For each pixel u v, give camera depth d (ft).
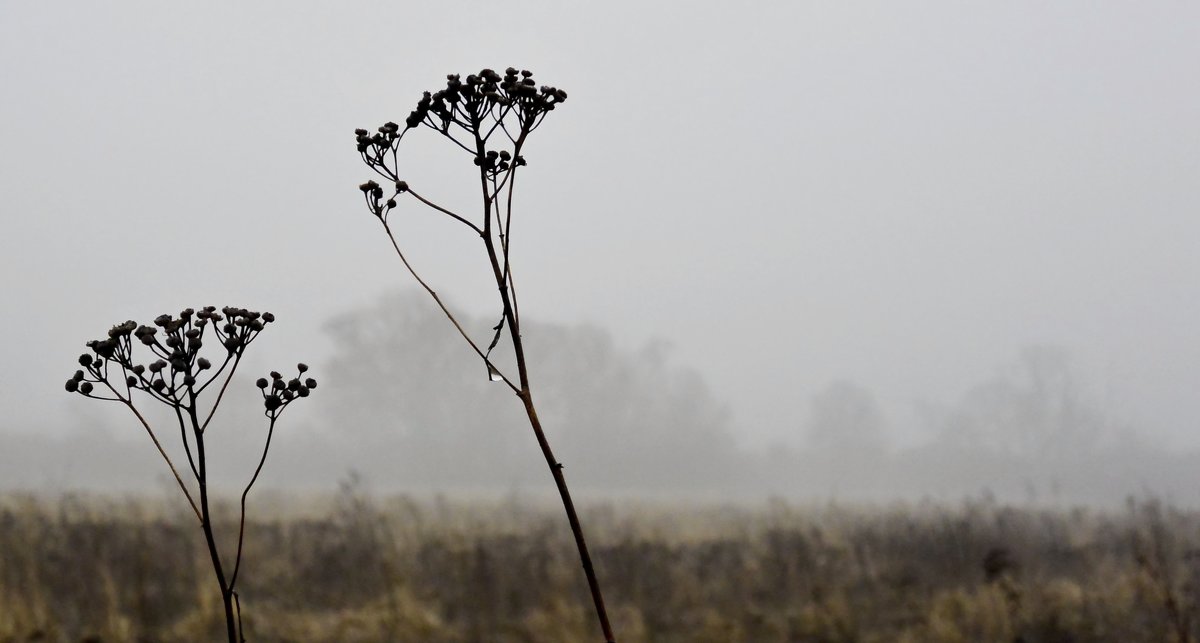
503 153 10.67
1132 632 28.96
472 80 10.77
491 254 10.33
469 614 31.96
